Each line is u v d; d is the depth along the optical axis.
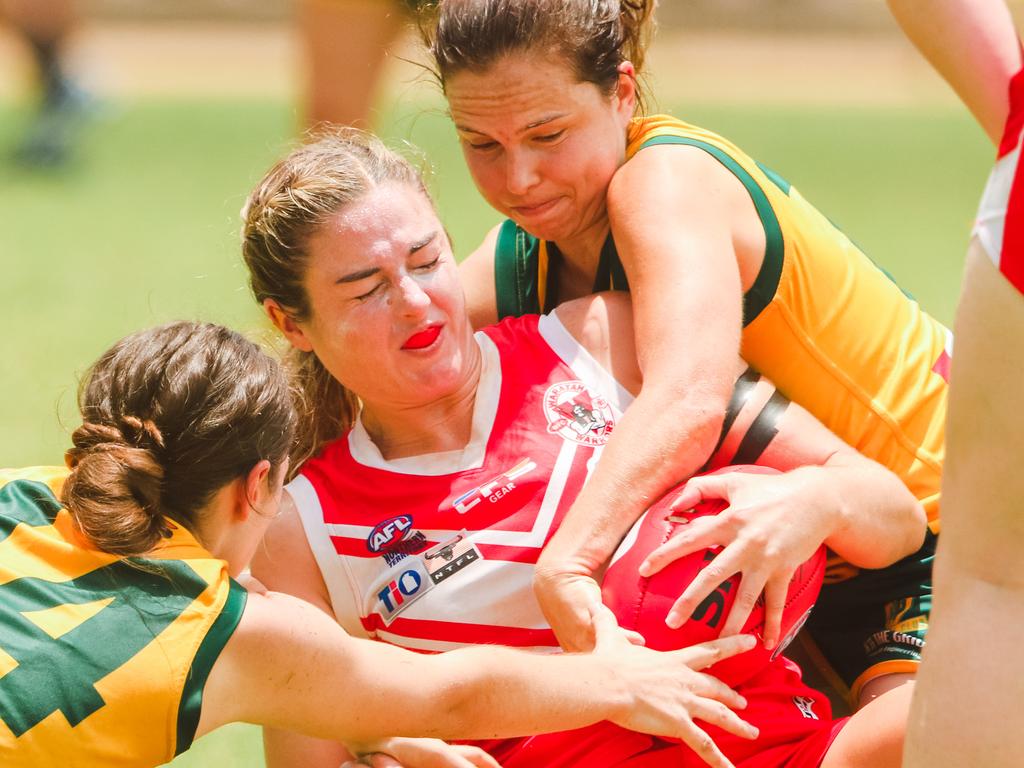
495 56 9.12
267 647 7.75
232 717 7.82
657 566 8.39
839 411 9.90
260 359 8.45
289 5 77.25
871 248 31.59
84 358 22.69
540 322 9.70
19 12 43.00
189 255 30.94
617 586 8.55
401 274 8.90
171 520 8.06
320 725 8.00
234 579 8.07
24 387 21.16
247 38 74.62
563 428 9.19
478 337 9.68
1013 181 6.58
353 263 8.84
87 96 44.22
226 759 11.37
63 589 7.71
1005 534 6.79
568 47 9.19
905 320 10.29
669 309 8.88
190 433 8.02
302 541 9.15
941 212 36.66
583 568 8.52
